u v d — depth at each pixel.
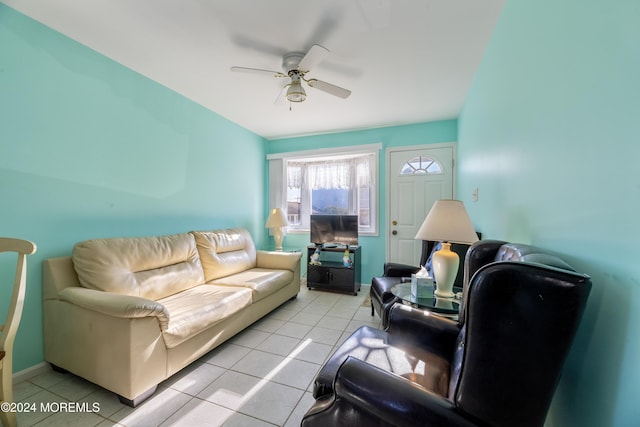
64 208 1.95
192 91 2.81
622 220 0.67
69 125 1.97
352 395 0.80
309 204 4.50
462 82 2.58
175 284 2.30
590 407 0.79
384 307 2.15
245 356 2.06
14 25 1.70
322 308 3.10
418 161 3.79
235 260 3.05
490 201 1.96
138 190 2.47
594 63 0.78
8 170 1.69
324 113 3.41
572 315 0.62
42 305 1.83
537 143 1.16
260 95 2.90
